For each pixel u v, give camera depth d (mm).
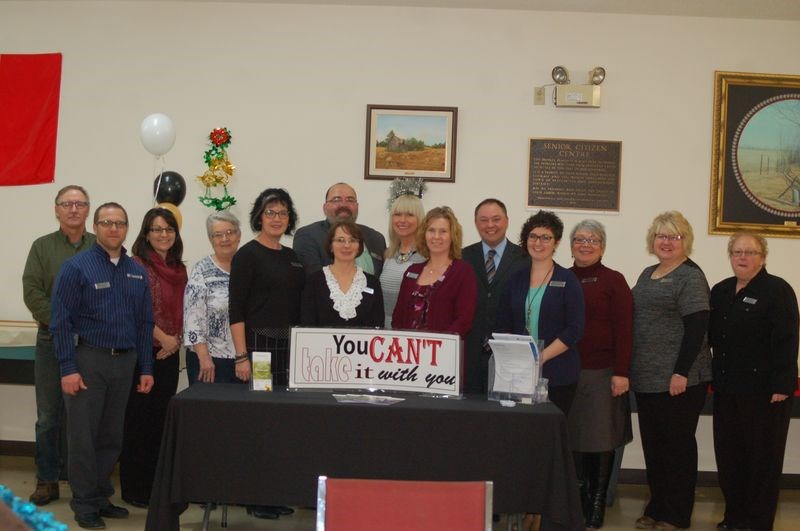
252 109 5770
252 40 5773
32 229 5809
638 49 5707
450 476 3160
